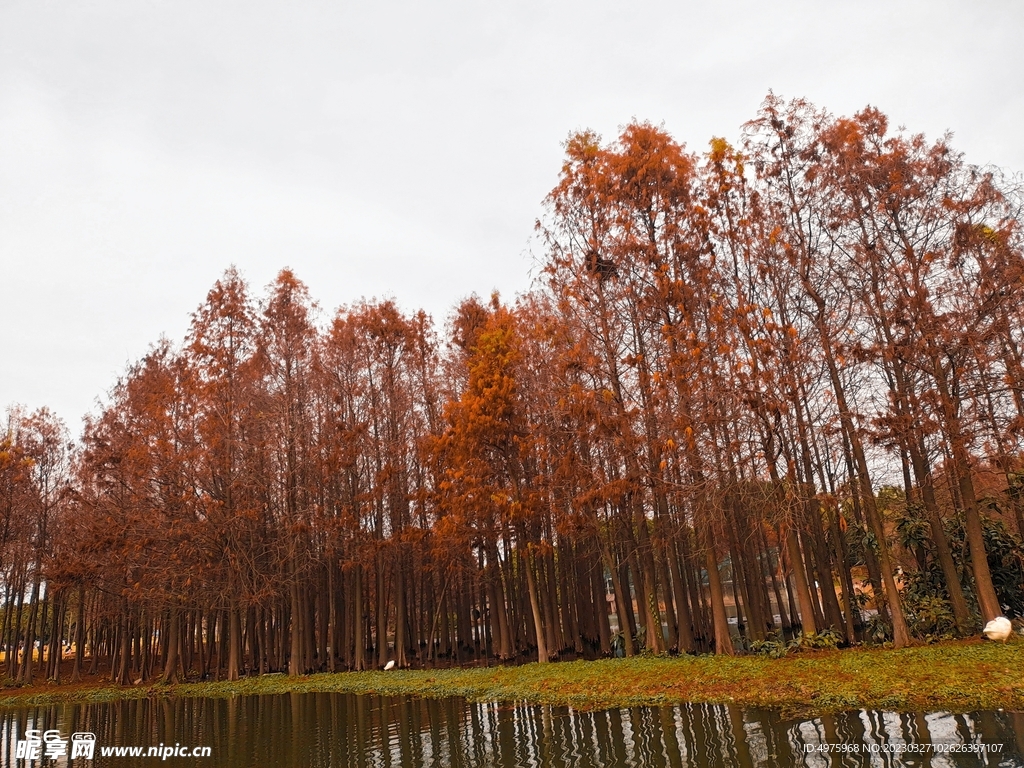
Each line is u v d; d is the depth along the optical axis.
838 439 20.77
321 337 33.12
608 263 22.84
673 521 23.44
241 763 14.88
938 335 18.25
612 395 21.27
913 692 13.32
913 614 19.47
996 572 20.55
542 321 24.14
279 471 31.52
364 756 14.30
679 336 20.52
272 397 31.59
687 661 19.16
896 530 21.33
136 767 15.50
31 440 38.78
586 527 23.16
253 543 30.33
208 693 27.55
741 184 21.75
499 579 30.34
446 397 31.59
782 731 12.23
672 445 19.66
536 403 24.17
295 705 22.39
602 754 12.25
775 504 19.25
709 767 10.76
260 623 34.62
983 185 18.86
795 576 19.44
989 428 18.16
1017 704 12.03
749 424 19.41
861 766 10.06
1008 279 17.86
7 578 37.72
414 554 30.62
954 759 9.92
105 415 35.44
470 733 15.34
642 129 22.75
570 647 31.14
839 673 15.26
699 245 21.70
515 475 24.59
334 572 33.62
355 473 30.73
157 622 37.03
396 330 32.25
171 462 29.30
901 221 19.64
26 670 36.97
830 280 20.00
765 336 19.33
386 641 30.20
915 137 19.89
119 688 31.91
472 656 33.75
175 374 32.62
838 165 19.94
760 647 19.45
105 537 29.28
